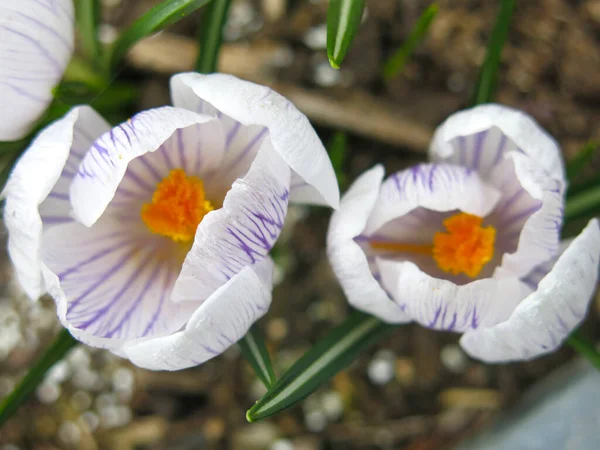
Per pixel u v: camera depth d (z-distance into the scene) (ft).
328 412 0.70
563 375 0.67
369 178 0.51
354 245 0.49
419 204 0.51
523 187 0.52
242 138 0.52
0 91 0.50
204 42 0.56
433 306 0.49
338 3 0.49
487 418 0.68
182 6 0.52
